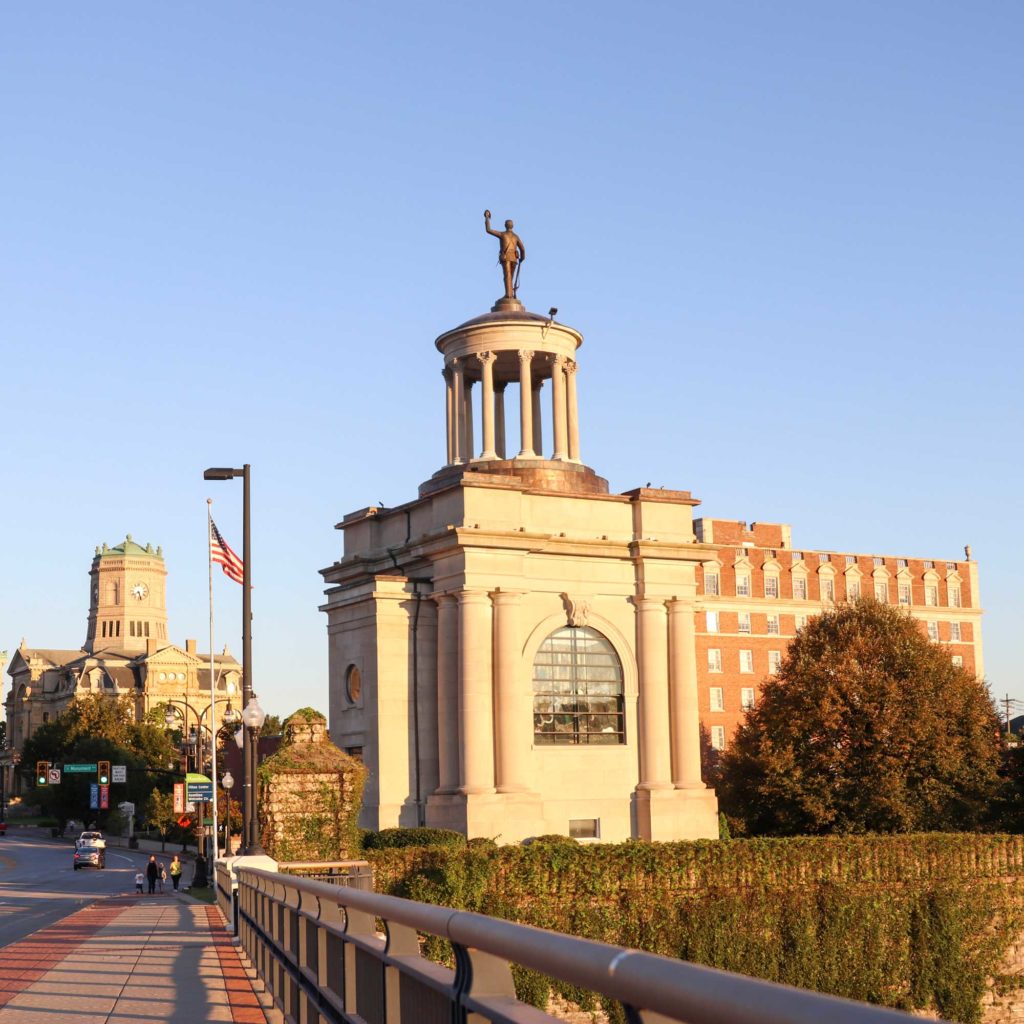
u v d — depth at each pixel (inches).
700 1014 122.6
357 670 2292.1
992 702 3056.1
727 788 2955.2
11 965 908.0
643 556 2330.2
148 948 1048.2
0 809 7337.6
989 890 2352.4
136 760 6545.3
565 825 2218.3
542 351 2498.8
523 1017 199.6
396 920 305.0
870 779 2711.6
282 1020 616.4
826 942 2159.2
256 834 1467.8
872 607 3068.4
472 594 2169.0
